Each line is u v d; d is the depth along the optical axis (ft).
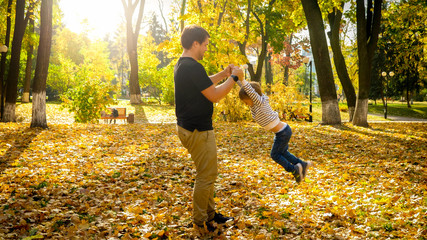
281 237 10.58
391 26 58.03
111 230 10.92
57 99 138.10
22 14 46.57
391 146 29.86
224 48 41.52
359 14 43.70
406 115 101.35
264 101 11.61
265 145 30.91
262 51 65.46
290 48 113.70
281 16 65.21
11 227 10.55
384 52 110.42
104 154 24.70
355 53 81.87
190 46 10.09
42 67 36.37
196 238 10.28
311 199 14.87
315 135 36.70
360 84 45.11
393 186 16.49
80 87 47.06
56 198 14.17
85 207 13.07
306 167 11.73
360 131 39.52
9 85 46.70
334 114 45.42
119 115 59.00
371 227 11.16
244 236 10.56
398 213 12.38
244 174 20.15
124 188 16.44
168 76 100.22
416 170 19.90
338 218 12.23
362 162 23.29
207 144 10.03
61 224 11.28
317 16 43.73
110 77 142.10
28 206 12.50
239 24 60.39
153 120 64.69
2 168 18.94
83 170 19.39
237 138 34.65
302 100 58.80
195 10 47.57
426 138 34.22
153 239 10.30
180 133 10.12
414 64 107.45
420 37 61.05
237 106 52.85
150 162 22.59
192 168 21.24
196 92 9.77
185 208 13.34
